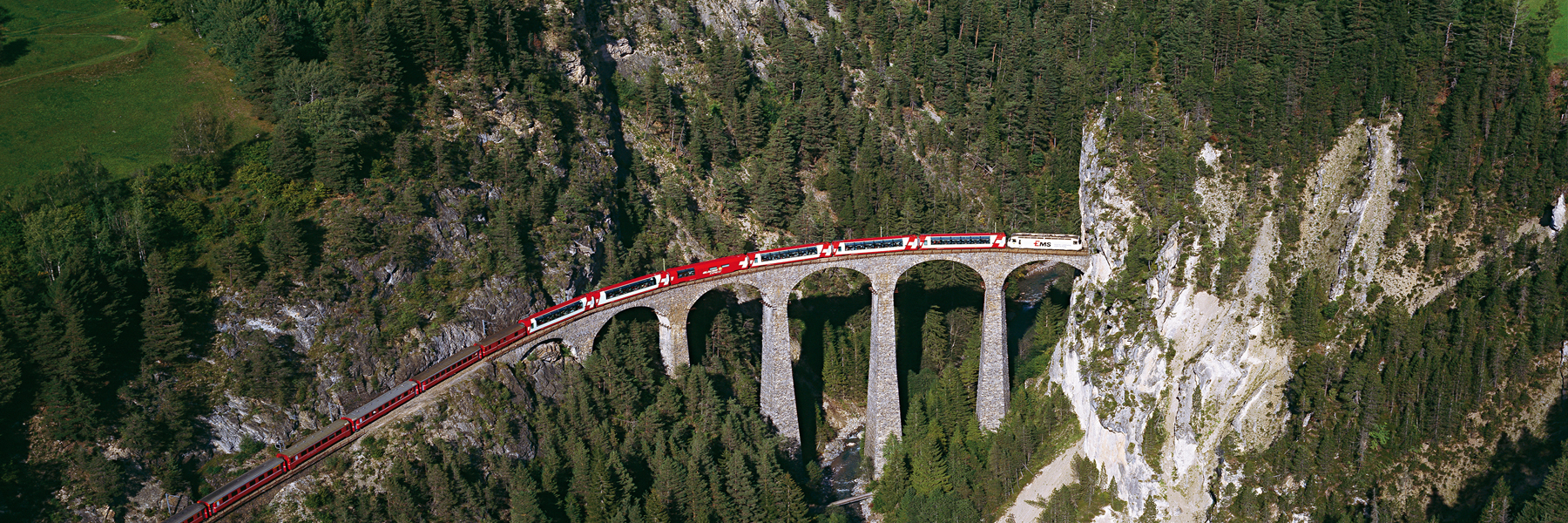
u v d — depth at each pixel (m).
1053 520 196.50
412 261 193.00
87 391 160.25
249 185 193.00
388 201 197.38
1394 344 197.12
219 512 156.00
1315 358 194.12
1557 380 184.38
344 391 178.25
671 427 194.12
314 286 181.75
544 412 185.00
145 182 185.88
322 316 181.00
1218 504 192.12
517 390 183.62
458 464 171.12
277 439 170.50
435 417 174.38
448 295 193.88
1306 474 188.38
